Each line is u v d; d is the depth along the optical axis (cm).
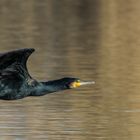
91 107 1557
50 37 2483
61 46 2328
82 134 1379
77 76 1881
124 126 1425
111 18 2848
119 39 2453
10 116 1480
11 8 3036
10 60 1124
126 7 3042
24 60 1136
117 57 2138
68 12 2958
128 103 1588
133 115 1498
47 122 1445
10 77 1142
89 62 2056
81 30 2625
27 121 1446
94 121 1459
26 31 2592
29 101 1593
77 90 1694
